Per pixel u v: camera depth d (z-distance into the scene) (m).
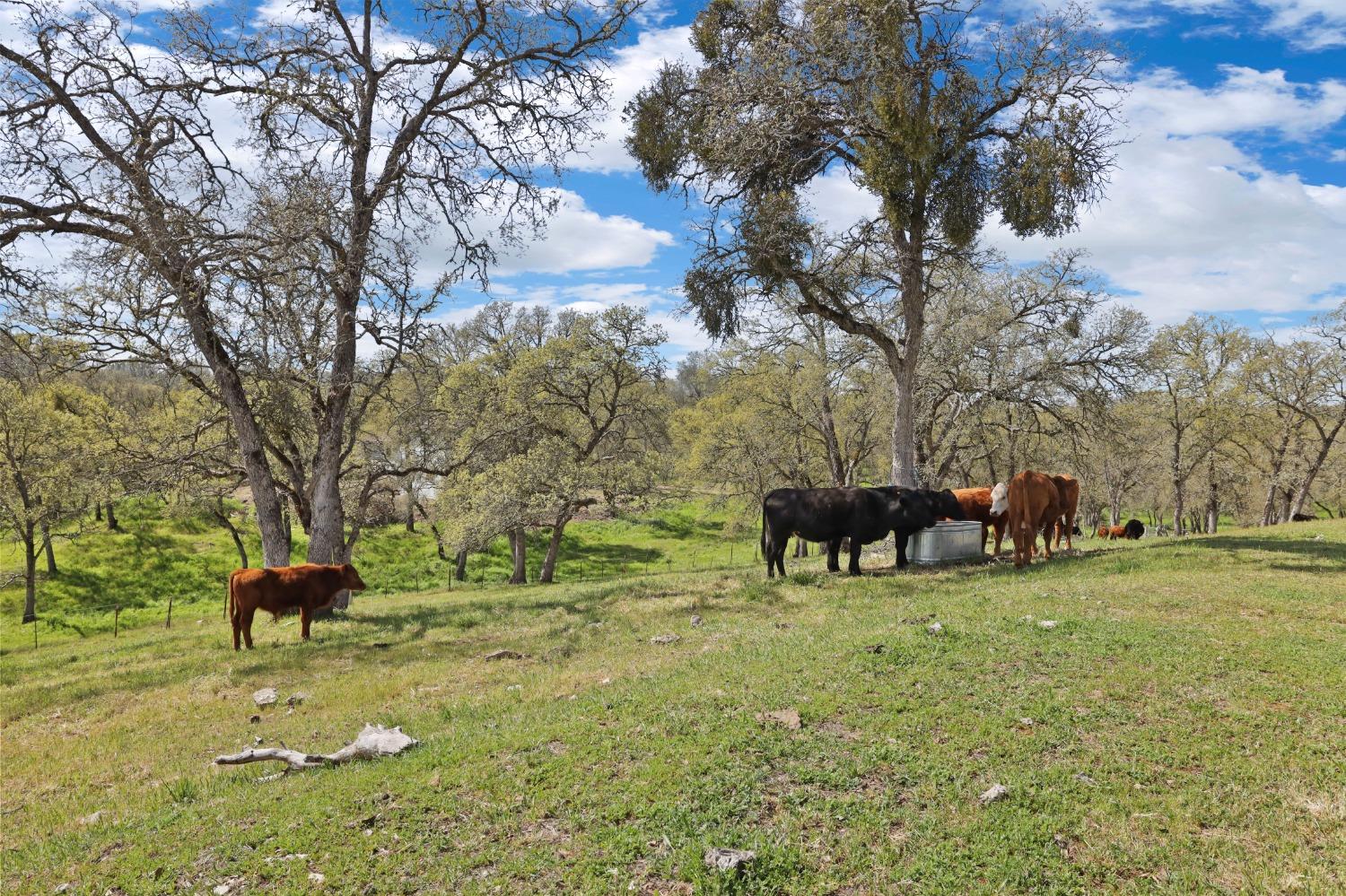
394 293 17.48
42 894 4.79
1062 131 16.03
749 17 17.97
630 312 32.44
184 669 12.09
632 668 9.07
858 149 16.75
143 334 16.34
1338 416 40.69
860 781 5.46
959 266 21.47
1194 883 4.35
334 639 13.74
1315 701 6.42
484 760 6.16
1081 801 5.16
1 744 9.16
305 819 5.41
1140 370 21.97
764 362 30.91
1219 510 52.56
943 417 29.31
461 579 41.69
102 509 47.50
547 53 19.20
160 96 16.61
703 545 51.91
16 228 14.62
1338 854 4.52
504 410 31.56
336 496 18.05
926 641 8.23
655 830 4.97
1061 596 10.41
